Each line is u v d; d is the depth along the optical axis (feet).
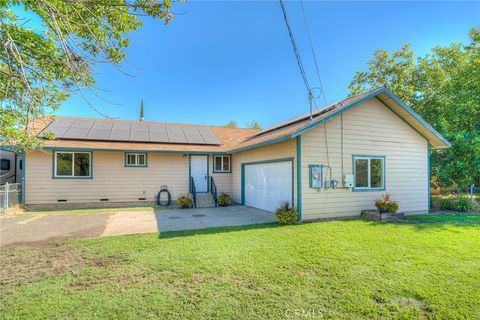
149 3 9.85
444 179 42.73
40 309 9.81
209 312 9.59
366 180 30.01
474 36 43.75
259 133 46.01
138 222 27.37
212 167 46.96
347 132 29.19
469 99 39.06
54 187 38.06
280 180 31.58
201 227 24.61
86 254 16.26
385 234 20.66
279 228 23.49
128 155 41.81
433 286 11.50
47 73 11.88
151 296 10.78
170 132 50.24
